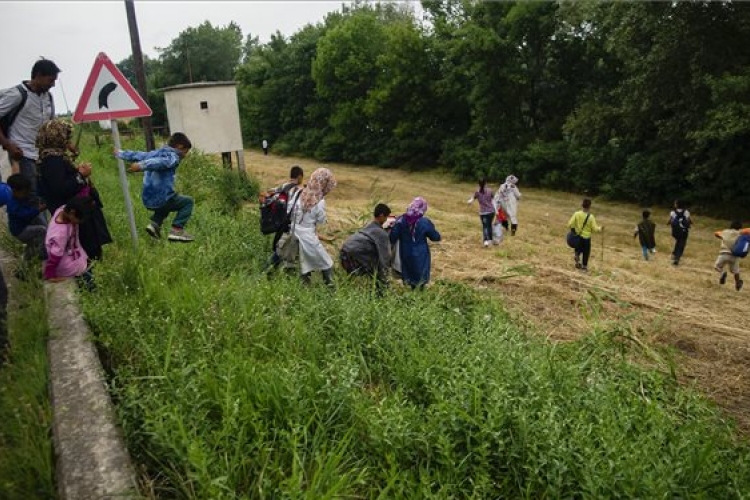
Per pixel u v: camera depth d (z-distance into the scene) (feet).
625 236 58.75
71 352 13.12
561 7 82.02
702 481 12.23
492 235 46.37
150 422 10.43
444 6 121.80
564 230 58.90
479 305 23.49
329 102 142.82
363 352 16.57
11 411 10.59
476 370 13.88
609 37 72.43
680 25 62.03
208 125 51.44
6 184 18.04
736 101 58.18
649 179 72.74
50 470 9.50
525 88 94.99
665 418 14.34
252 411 11.47
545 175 89.04
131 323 14.39
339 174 117.08
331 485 10.04
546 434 11.87
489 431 11.60
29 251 18.25
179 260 20.49
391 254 25.38
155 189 21.06
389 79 119.75
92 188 18.31
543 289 31.01
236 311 16.51
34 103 18.80
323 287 20.67
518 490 11.46
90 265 17.75
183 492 9.98
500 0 90.79
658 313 29.60
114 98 19.81
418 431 12.14
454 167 108.27
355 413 12.23
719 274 43.29
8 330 13.26
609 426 12.91
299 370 13.46
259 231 28.58
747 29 59.31
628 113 71.82
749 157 64.13
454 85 107.14
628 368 18.13
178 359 12.87
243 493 9.87
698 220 66.44
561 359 18.30
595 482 10.89
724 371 22.30
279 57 160.56
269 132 168.96
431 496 10.16
